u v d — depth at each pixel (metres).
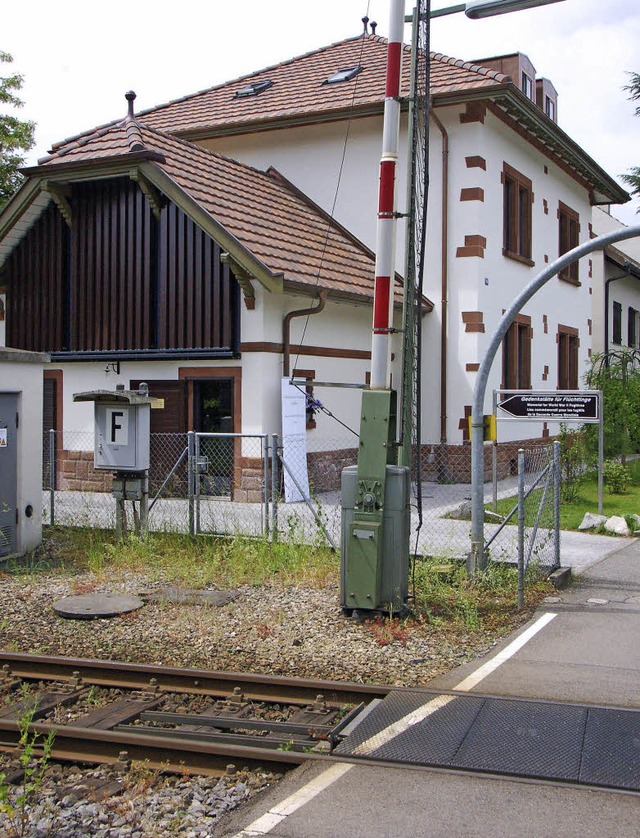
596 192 28.08
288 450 15.62
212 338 15.83
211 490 16.14
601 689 6.81
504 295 20.94
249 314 15.55
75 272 17.17
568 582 10.51
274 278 14.62
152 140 17.09
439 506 15.63
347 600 8.85
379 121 20.38
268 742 6.00
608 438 22.06
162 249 16.27
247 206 17.53
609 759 5.46
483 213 19.61
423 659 7.64
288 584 10.34
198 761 5.64
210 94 25.03
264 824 4.73
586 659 7.57
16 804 5.10
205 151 19.05
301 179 21.42
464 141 19.44
